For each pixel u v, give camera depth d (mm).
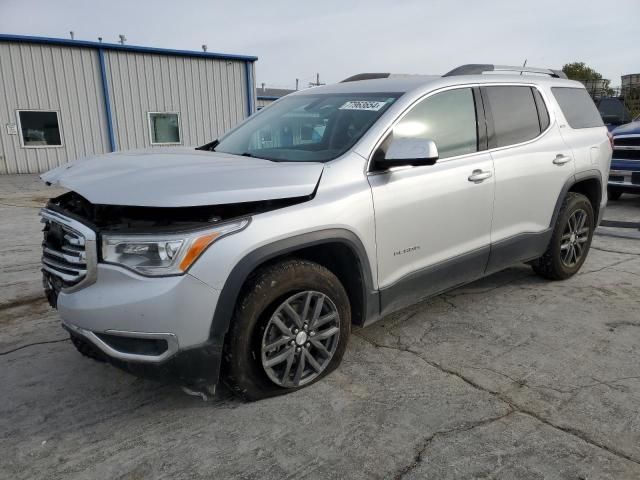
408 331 3877
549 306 4355
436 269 3605
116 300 2473
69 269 2674
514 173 4090
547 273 4852
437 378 3195
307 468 2408
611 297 4555
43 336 3863
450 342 3693
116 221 2648
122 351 2562
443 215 3570
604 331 3863
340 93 3873
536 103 4512
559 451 2504
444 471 2375
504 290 4746
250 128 4051
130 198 2457
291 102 4133
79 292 2611
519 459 2451
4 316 4254
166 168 2791
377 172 3205
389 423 2736
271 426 2721
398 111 3383
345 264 3158
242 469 2406
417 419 2770
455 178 3621
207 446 2572
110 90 16812
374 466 2416
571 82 5121
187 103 18359
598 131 5148
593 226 5141
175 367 2555
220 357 2637
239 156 3375
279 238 2695
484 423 2729
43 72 15672
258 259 2633
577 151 4730
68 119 16297
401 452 2508
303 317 2924
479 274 4047
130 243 2471
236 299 2646
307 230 2795
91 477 2369
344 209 2963
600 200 5156
